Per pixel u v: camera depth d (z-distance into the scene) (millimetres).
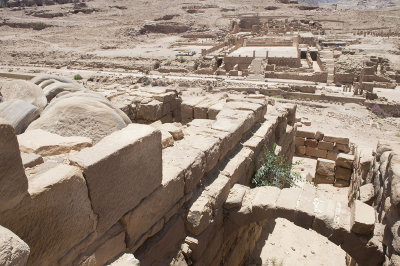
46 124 4449
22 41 75438
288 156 12789
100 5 120062
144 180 4211
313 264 8227
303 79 41781
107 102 5414
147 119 10711
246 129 8078
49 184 2941
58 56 60719
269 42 61469
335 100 33406
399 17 96938
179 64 50312
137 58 55312
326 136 15219
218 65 51781
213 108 9523
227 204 6203
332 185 12383
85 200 3338
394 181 4531
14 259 2158
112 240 3809
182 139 6688
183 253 5301
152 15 107688
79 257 3395
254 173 8148
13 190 2625
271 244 8969
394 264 4152
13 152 2592
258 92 34875
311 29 82375
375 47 62938
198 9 112500
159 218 4715
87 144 4055
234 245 7277
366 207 5340
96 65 52812
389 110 30719
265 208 5906
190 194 5531
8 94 5762
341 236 5262
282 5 122938
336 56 53219
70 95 5402
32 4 124688
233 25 87188
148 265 4559
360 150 10148
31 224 2846
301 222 5660
